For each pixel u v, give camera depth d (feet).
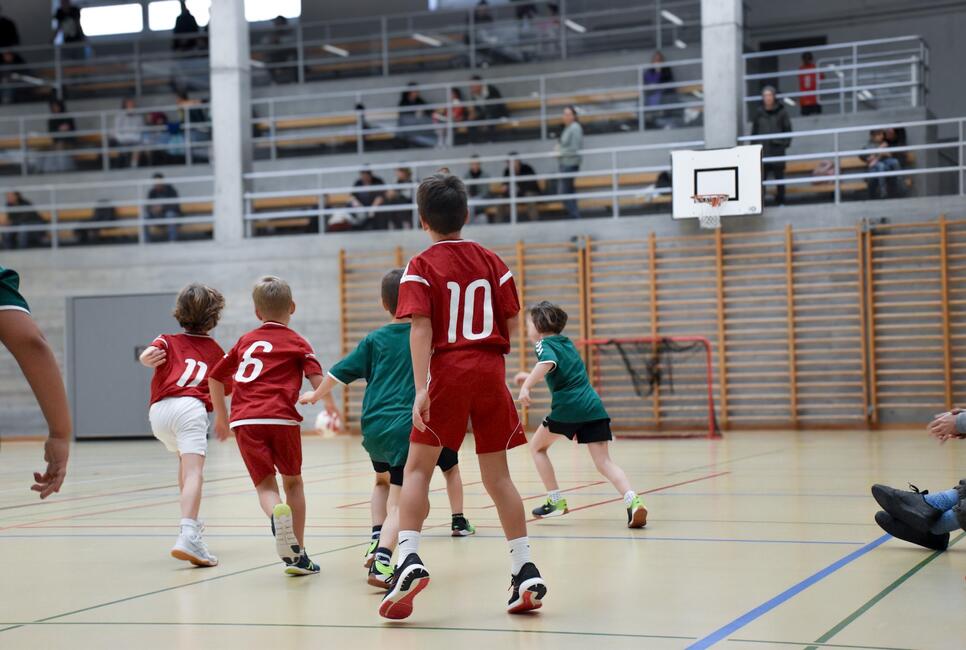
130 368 58.08
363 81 66.28
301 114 67.21
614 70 57.72
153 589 13.60
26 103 69.77
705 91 51.90
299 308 56.59
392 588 11.13
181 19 71.31
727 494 23.48
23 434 59.31
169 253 58.13
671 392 51.55
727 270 50.88
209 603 12.55
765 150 52.08
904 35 65.67
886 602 11.52
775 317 50.29
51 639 10.71
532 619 11.16
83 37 75.61
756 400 50.62
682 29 66.18
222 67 58.08
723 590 12.44
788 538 16.58
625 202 56.95
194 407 15.90
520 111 63.00
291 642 10.36
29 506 25.12
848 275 49.32
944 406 47.80
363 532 18.88
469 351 11.50
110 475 34.60
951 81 64.59
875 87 53.42
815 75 56.95
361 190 56.24
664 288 51.80
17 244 62.54
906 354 48.42
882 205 48.91
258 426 14.88
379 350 14.64
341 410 56.24
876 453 34.94
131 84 70.59
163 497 26.78
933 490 23.26
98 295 58.54
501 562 15.12
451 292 11.55
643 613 11.27
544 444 20.21
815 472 28.48
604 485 26.43
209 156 65.10
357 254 55.93
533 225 53.72
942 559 14.34
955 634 9.94
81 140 68.03
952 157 63.41
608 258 52.65
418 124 63.00
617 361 52.29
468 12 69.62
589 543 16.62
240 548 17.20
